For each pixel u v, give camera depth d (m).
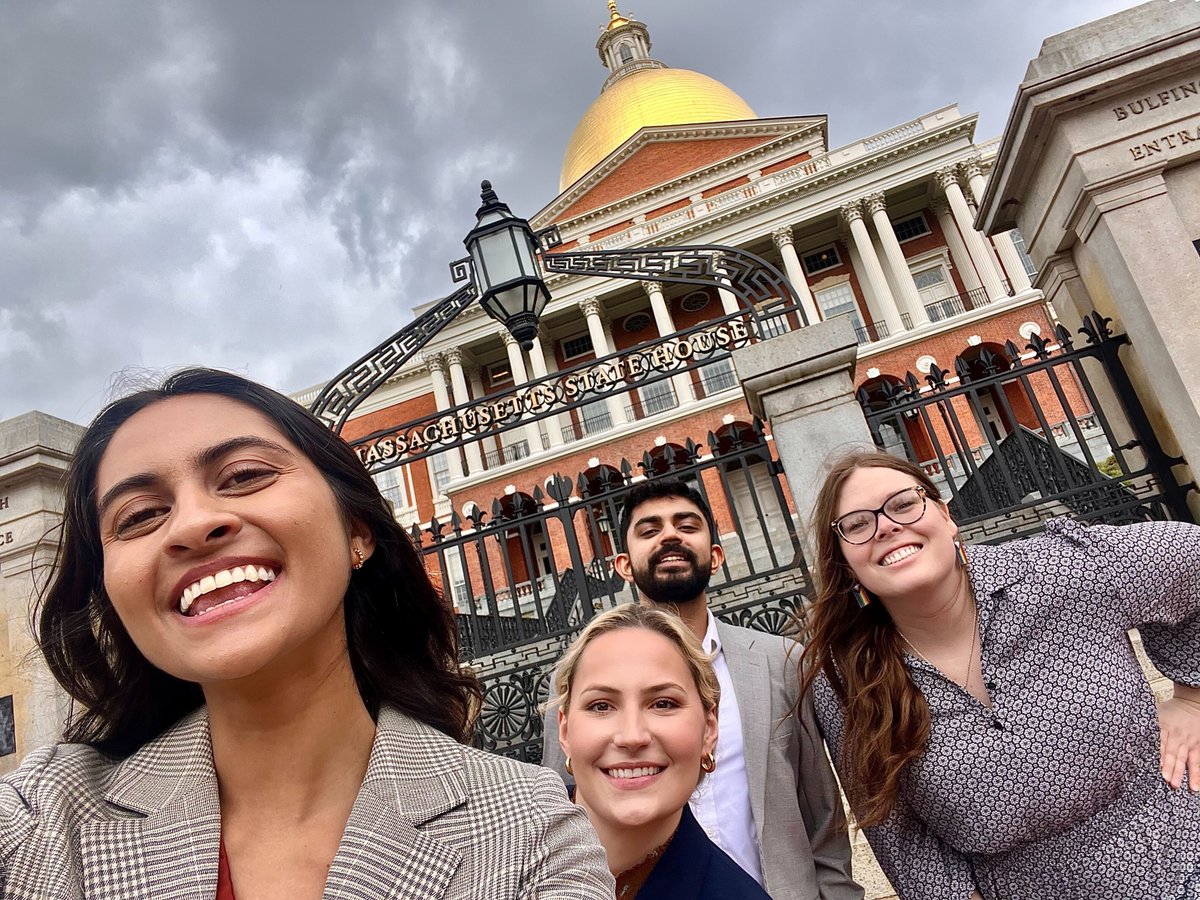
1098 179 4.19
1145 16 4.32
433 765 1.03
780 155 36.62
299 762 0.98
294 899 0.87
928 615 2.00
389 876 0.85
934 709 1.93
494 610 4.74
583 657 1.91
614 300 35.00
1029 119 4.39
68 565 1.13
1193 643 1.97
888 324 30.19
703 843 1.78
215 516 0.95
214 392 1.12
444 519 32.81
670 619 1.96
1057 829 1.82
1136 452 5.07
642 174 39.03
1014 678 1.86
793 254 31.89
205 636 0.93
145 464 1.01
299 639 0.96
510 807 0.97
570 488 4.95
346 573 1.10
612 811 1.73
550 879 0.91
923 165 31.48
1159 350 3.98
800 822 2.30
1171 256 4.00
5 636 4.77
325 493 1.10
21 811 0.84
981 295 31.00
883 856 2.09
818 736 2.45
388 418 37.09
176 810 0.91
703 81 48.84
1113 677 1.81
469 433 5.24
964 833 1.89
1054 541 2.03
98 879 0.82
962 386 4.58
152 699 1.13
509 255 5.33
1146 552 1.89
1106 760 1.77
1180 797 1.82
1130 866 1.75
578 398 5.16
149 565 0.96
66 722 1.14
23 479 5.11
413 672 1.37
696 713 1.83
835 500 2.13
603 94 50.81
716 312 35.12
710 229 32.62
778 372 4.40
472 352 36.50
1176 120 4.19
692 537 2.85
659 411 32.12
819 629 2.19
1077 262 4.84
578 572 4.74
